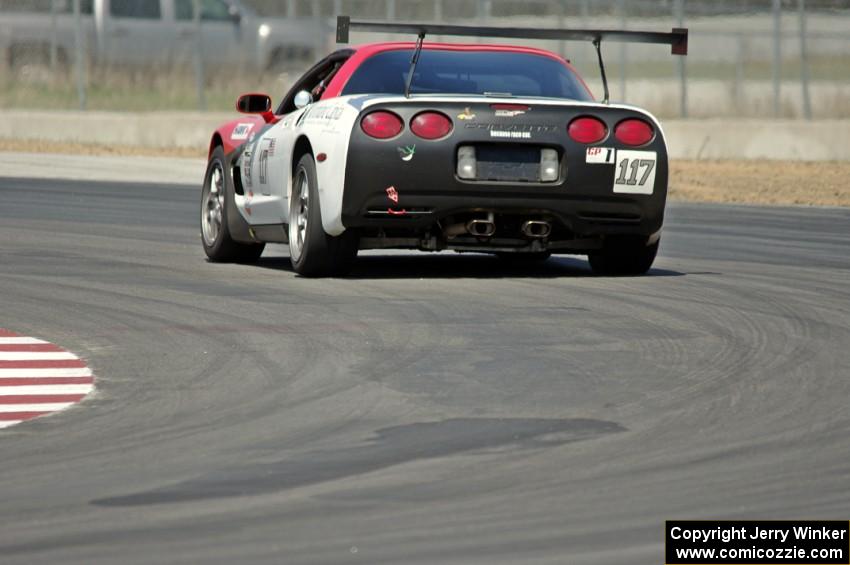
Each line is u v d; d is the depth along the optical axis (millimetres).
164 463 19531
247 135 39875
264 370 25453
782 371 25422
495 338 28266
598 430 21250
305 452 20031
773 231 52156
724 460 19641
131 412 22531
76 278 36656
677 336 28656
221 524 16750
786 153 85938
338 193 34219
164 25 108812
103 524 16797
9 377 25078
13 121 95438
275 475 18875
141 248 43969
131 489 18281
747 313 31547
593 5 107000
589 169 34500
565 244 35688
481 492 18062
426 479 18656
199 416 22219
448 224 34688
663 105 108312
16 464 19578
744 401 23156
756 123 86812
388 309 31531
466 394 23578
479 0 109938
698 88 115062
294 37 110000
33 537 16344
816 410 22578
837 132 85500
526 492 18062
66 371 25531
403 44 36938
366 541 16109
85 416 22328
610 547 15938
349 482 18531
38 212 54594
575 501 17688
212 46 109125
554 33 35750
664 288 35312
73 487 18406
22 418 22250
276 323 29859
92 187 66188
